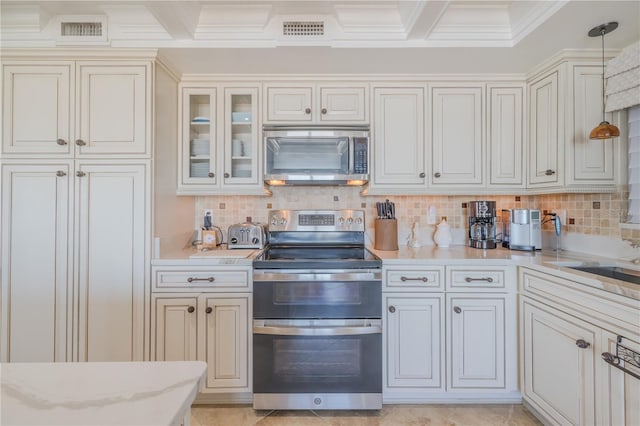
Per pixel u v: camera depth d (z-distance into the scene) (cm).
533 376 166
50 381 64
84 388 62
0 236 178
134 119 181
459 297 180
